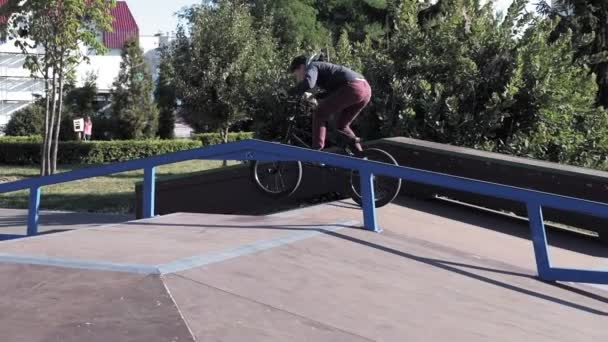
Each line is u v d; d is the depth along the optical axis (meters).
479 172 8.80
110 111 33.91
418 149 9.20
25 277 4.20
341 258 5.49
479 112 11.29
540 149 10.95
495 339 4.22
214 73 19.64
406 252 6.07
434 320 4.37
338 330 3.87
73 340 3.25
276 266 4.92
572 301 5.54
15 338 3.25
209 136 32.41
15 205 14.46
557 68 11.19
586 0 18.06
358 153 7.31
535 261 6.57
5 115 46.34
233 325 3.64
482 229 8.12
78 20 17.27
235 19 19.91
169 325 3.50
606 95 18.02
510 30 11.61
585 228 8.33
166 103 34.94
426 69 11.55
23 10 16.36
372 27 36.62
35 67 17.44
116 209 13.82
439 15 12.50
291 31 43.00
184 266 4.48
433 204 9.29
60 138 31.09
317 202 9.64
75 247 5.15
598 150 11.49
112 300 3.80
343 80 7.05
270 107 12.65
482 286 5.49
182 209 10.17
